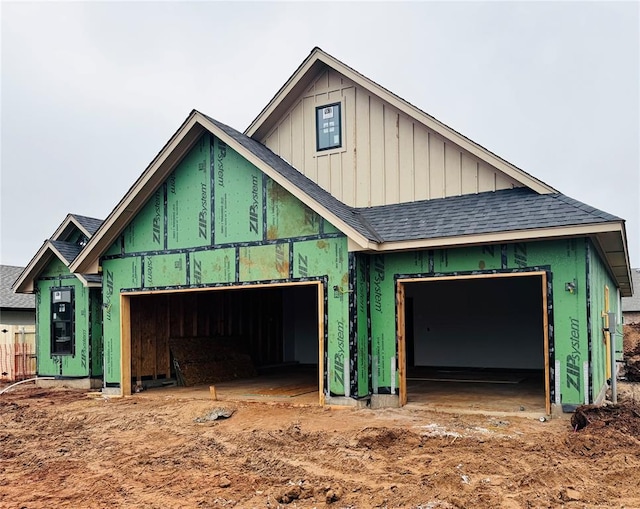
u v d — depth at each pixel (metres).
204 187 11.36
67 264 14.34
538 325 14.83
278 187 10.52
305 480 5.98
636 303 34.97
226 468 6.55
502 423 8.26
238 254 10.90
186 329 14.29
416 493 5.38
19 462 7.19
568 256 8.50
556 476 5.76
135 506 5.39
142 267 12.02
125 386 12.17
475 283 15.63
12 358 16.83
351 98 11.95
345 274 9.71
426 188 11.10
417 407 9.60
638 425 7.52
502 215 9.24
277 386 12.82
